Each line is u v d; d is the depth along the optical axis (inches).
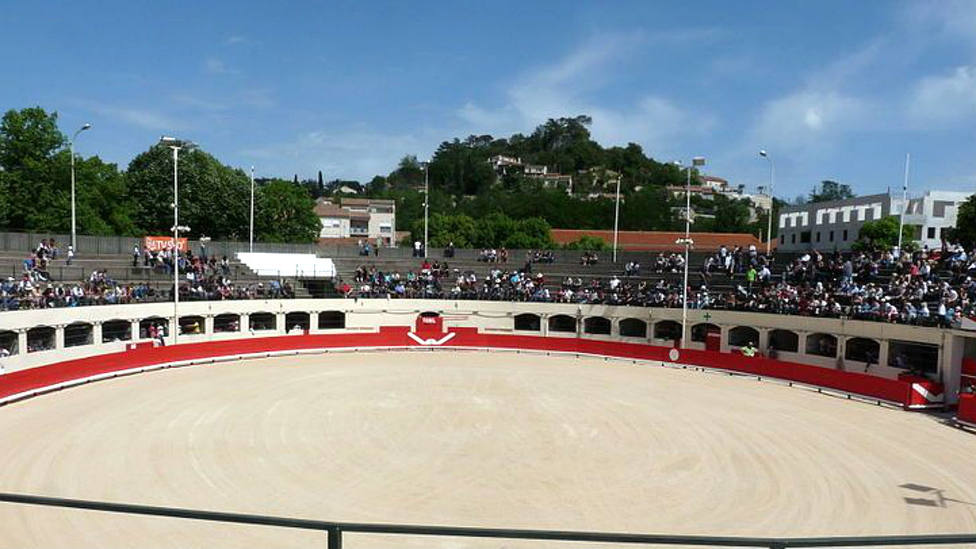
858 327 1533.0
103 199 2928.2
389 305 2175.2
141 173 3233.3
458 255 2714.1
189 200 3191.4
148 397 1284.4
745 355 1712.6
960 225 2511.1
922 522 723.4
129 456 906.1
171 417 1124.5
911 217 2856.8
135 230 3068.4
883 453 989.2
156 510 218.7
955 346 1321.4
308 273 2442.2
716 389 1483.8
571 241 4382.4
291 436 1025.5
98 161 3053.6
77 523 671.1
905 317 1450.5
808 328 1646.2
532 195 6348.4
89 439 981.8
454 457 938.7
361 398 1312.7
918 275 1684.3
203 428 1058.7
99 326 1600.6
